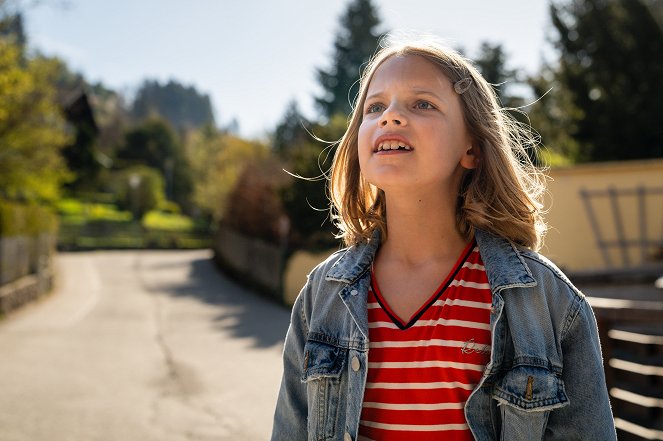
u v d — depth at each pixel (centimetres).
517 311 134
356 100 160
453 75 142
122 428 556
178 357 866
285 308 1429
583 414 133
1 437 529
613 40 1955
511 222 142
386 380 136
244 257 2033
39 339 1006
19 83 1702
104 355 881
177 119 17500
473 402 130
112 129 8100
